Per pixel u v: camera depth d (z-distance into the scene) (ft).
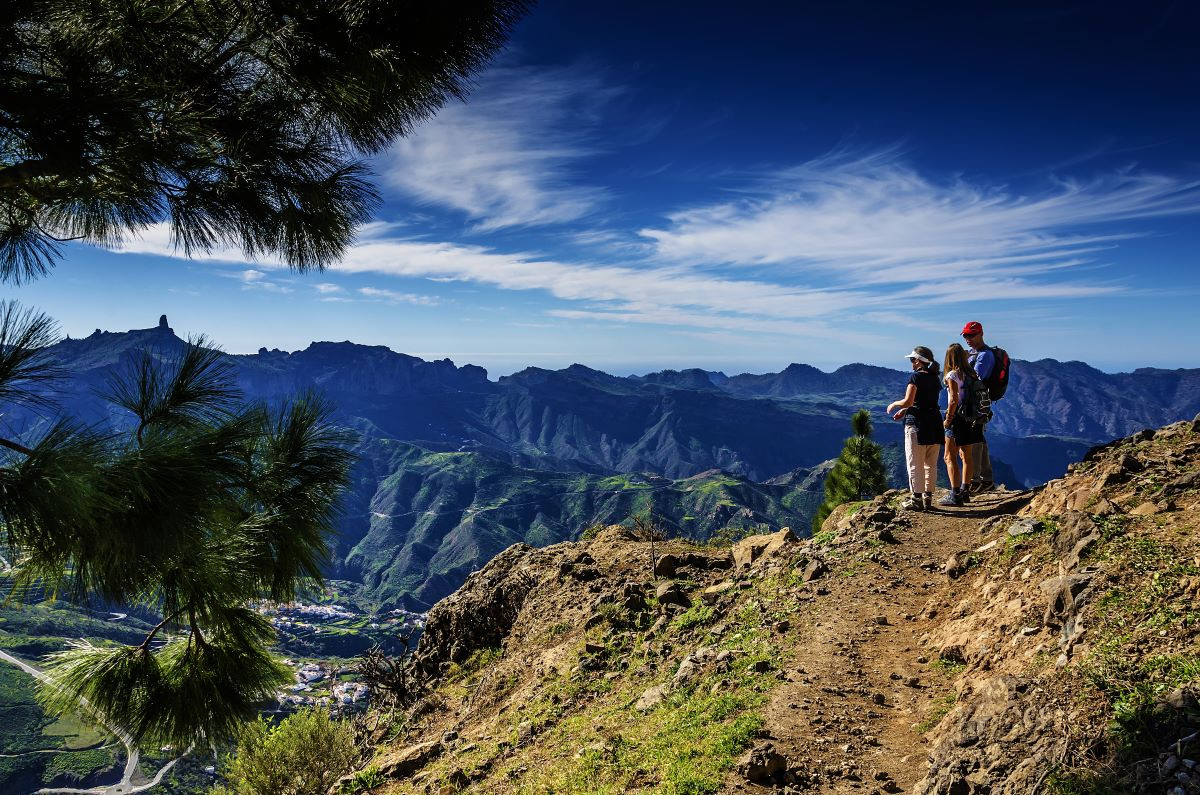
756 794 22.36
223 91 17.61
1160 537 25.35
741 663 31.96
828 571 39.93
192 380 15.19
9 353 12.63
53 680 15.58
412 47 18.22
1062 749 18.25
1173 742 16.85
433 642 58.23
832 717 25.95
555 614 49.47
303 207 19.58
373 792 38.63
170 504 13.88
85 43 15.55
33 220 19.04
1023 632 25.35
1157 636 20.22
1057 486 37.45
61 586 14.32
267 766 51.55
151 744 16.29
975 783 19.13
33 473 12.50
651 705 32.40
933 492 46.50
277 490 16.01
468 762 36.19
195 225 19.17
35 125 14.85
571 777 28.02
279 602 16.90
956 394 45.93
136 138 16.20
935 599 33.65
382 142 20.33
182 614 15.87
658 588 47.16
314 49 17.40
